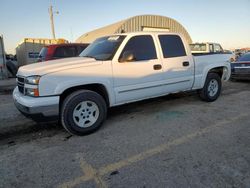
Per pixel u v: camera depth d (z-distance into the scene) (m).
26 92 3.63
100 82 3.94
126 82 4.26
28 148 3.46
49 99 3.51
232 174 2.59
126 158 3.05
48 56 8.18
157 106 5.71
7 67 16.39
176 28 22.53
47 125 4.50
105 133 3.98
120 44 4.24
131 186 2.44
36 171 2.79
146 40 4.59
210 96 5.98
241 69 9.42
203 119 4.59
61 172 2.76
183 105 5.75
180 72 5.07
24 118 5.00
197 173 2.63
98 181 2.55
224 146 3.31
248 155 3.02
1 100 7.32
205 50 14.98
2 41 14.93
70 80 3.65
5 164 2.98
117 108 5.60
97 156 3.14
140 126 4.27
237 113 4.96
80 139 3.75
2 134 4.07
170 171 2.70
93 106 3.97
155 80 4.65
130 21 19.27
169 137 3.72
